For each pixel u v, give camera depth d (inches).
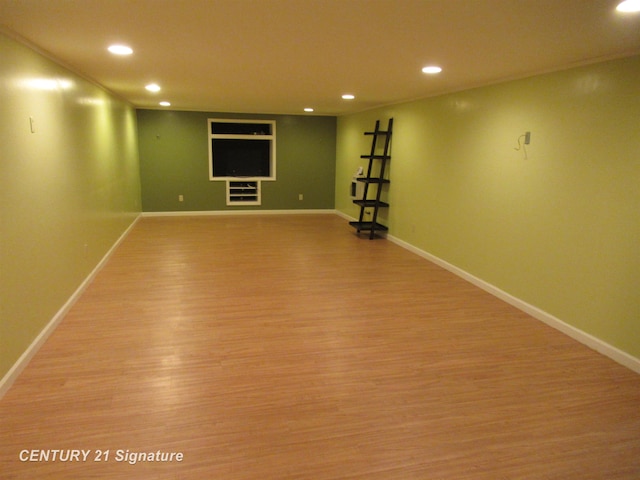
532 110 146.4
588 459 79.7
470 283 183.3
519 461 78.9
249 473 74.9
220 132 343.9
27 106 111.6
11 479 72.0
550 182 139.4
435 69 144.2
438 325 139.1
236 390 100.0
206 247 237.0
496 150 165.0
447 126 198.5
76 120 156.1
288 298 160.4
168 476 73.7
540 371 111.3
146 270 192.1
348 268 201.5
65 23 95.7
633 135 111.5
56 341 122.0
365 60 132.0
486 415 92.4
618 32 95.2
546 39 102.7
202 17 90.6
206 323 136.8
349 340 127.0
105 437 83.0
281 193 359.9
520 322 142.9
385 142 260.4
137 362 111.7
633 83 111.0
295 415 91.2
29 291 110.3
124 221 258.1
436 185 209.3
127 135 274.7
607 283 120.0
